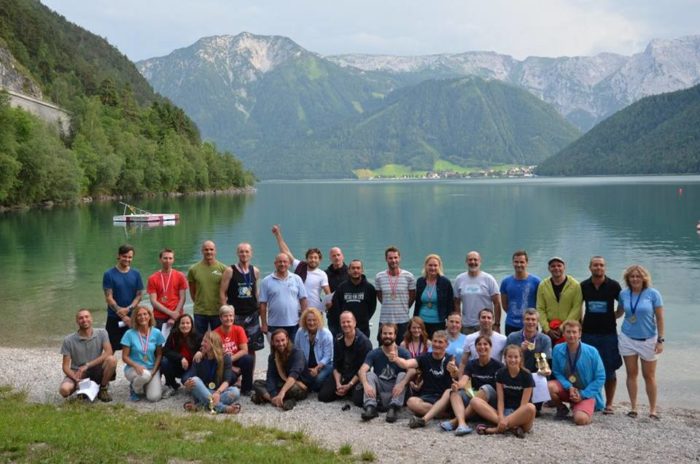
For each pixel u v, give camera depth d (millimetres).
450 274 38250
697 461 10125
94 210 91438
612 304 12680
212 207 105750
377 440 11000
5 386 14172
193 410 12617
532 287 13703
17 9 180375
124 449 9172
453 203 112875
